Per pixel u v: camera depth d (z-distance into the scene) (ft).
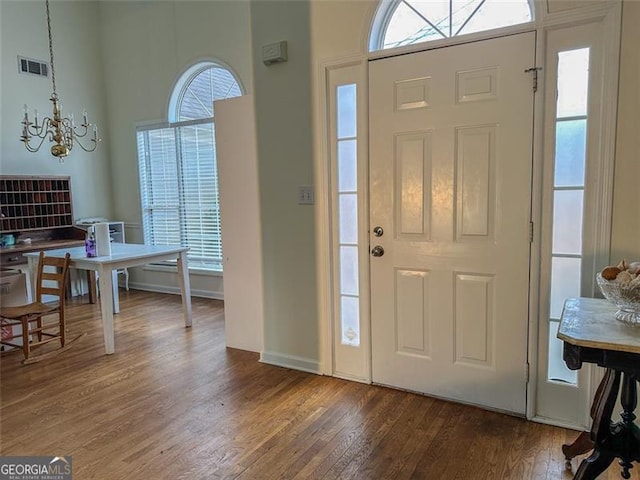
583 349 4.91
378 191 8.63
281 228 9.93
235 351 11.32
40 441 7.34
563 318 5.59
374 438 7.25
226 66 15.83
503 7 7.54
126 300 17.10
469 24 7.82
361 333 9.21
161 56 17.30
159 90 17.56
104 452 7.02
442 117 7.88
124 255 11.99
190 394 8.95
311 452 6.91
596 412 5.53
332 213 9.25
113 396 8.91
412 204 8.32
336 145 9.05
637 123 6.50
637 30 6.38
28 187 16.29
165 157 17.80
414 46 7.98
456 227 7.98
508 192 7.48
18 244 15.90
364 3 8.37
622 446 5.33
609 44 6.53
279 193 9.85
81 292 18.07
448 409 8.12
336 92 8.92
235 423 7.81
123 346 11.84
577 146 6.97
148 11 17.34
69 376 9.92
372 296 8.95
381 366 9.05
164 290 18.51
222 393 8.96
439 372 8.45
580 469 5.50
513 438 7.14
